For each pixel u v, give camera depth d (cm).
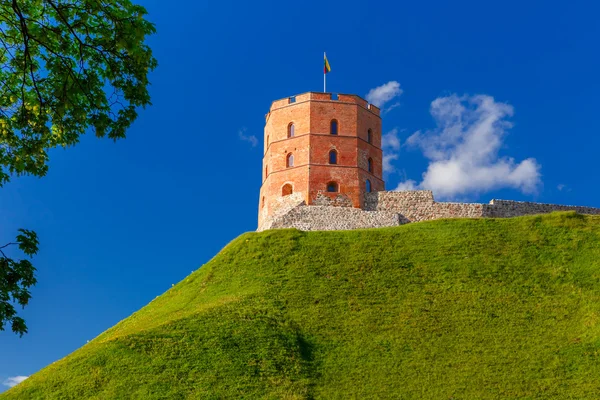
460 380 3272
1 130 1666
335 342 3681
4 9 1609
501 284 4262
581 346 3503
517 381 3234
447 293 4181
